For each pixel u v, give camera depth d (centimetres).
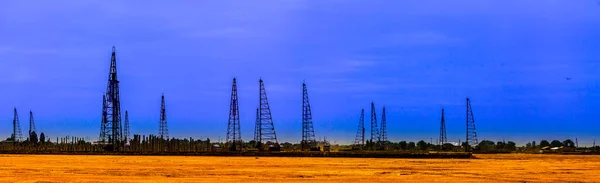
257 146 14512
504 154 15762
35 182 4781
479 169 7050
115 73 14325
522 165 8231
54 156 11244
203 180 5088
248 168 6956
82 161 8762
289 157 11088
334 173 6066
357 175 5778
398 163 8550
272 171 6359
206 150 13900
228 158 10362
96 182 4850
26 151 13562
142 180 5044
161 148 14650
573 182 5181
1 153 13262
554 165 8275
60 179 5084
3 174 5684
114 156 11406
